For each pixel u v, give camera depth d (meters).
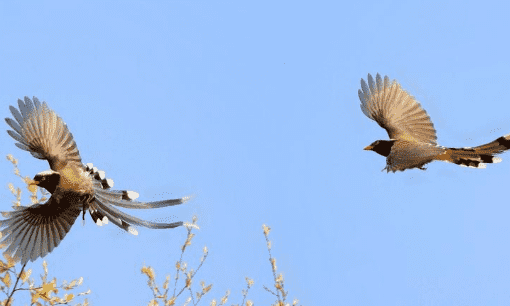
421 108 14.41
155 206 12.84
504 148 12.58
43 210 13.54
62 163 13.32
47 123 13.41
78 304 14.05
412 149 11.80
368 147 14.49
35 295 13.45
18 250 13.58
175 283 15.89
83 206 13.24
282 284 15.86
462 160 12.70
